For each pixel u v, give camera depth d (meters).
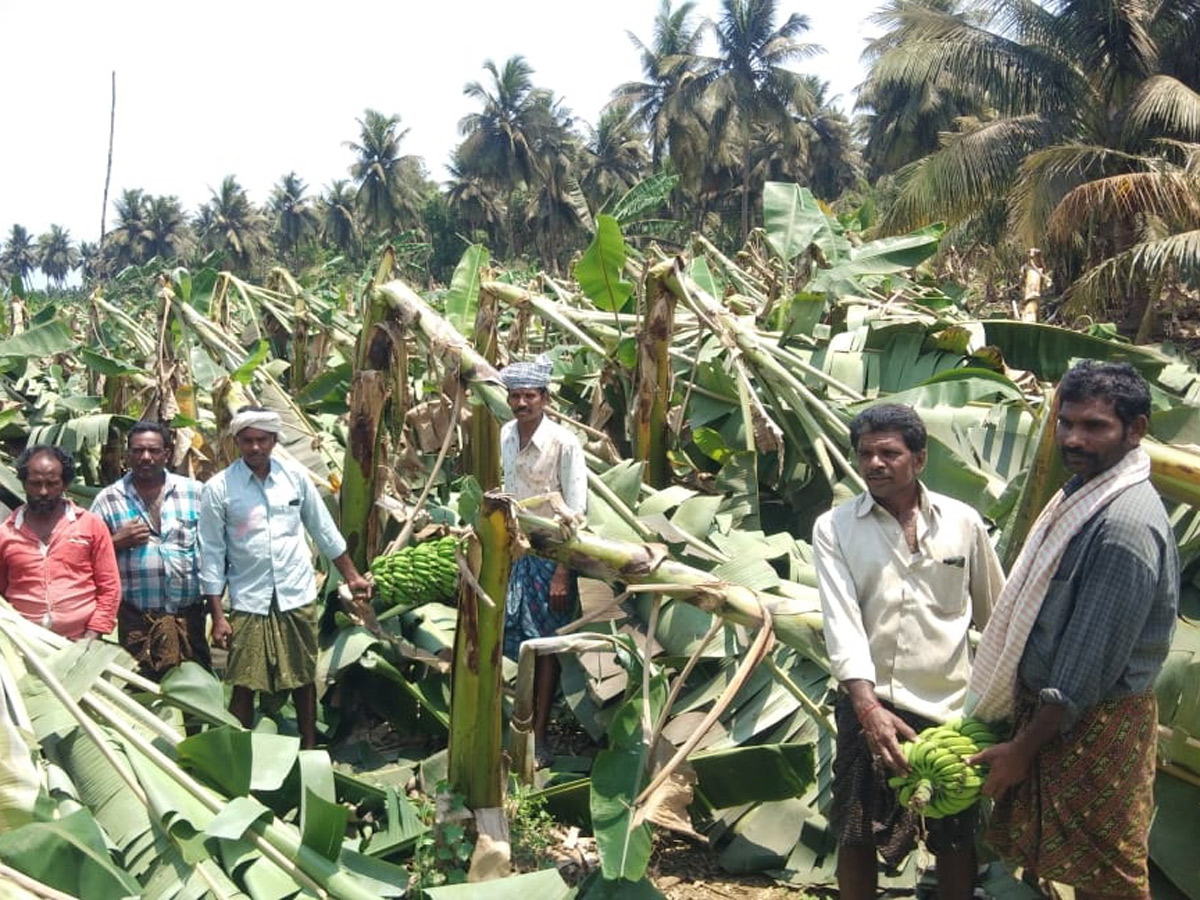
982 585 3.43
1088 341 6.86
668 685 5.04
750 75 50.56
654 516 5.43
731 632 4.95
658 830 4.45
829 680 4.62
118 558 5.09
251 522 4.80
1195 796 3.71
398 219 70.25
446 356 5.31
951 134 22.81
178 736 3.95
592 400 7.42
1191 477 3.55
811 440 6.18
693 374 6.79
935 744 3.05
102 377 9.31
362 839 4.22
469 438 6.32
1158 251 15.66
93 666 3.98
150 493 5.19
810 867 4.16
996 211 21.98
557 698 5.66
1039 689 2.96
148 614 5.13
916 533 3.35
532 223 64.62
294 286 10.16
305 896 3.46
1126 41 20.81
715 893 4.07
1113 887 2.95
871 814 3.36
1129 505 2.81
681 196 60.34
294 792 3.96
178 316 7.11
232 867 3.47
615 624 5.32
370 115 69.56
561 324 6.79
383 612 5.74
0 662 3.92
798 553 5.55
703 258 8.23
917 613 3.31
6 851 3.21
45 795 3.52
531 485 5.31
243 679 4.81
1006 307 20.83
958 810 3.08
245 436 4.76
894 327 7.01
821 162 63.16
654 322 6.31
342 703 5.47
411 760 5.09
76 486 7.34
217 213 86.56
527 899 3.52
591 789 3.81
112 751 3.73
